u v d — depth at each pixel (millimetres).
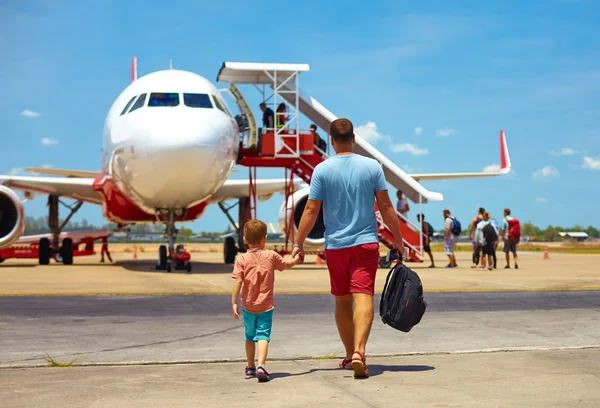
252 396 4730
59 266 23453
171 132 16594
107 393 4844
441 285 14195
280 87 21578
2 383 5188
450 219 22703
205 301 10992
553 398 4586
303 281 15648
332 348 6797
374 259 5648
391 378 5305
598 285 14180
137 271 19609
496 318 8898
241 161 22016
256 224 5473
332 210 5750
